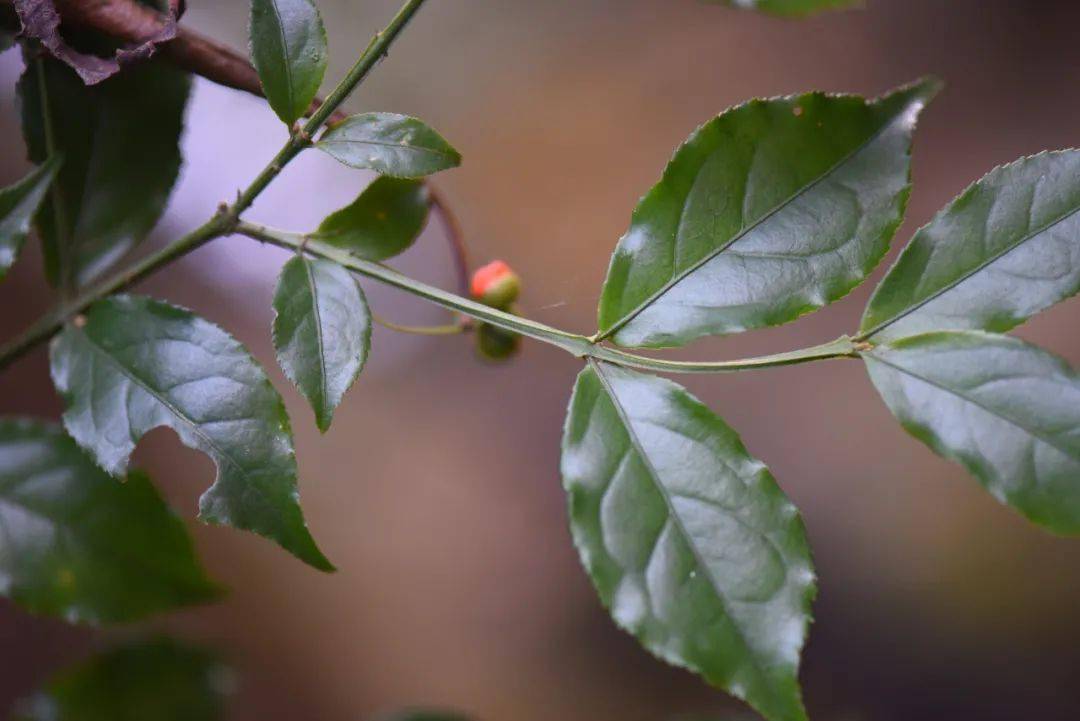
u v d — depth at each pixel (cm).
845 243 36
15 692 73
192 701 45
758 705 35
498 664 87
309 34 37
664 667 87
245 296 86
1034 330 82
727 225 37
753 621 35
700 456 36
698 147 37
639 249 37
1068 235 36
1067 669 82
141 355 38
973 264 36
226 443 37
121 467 37
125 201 41
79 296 40
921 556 87
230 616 81
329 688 83
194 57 39
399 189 38
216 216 38
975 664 84
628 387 36
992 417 35
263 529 37
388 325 42
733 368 36
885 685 86
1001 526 85
